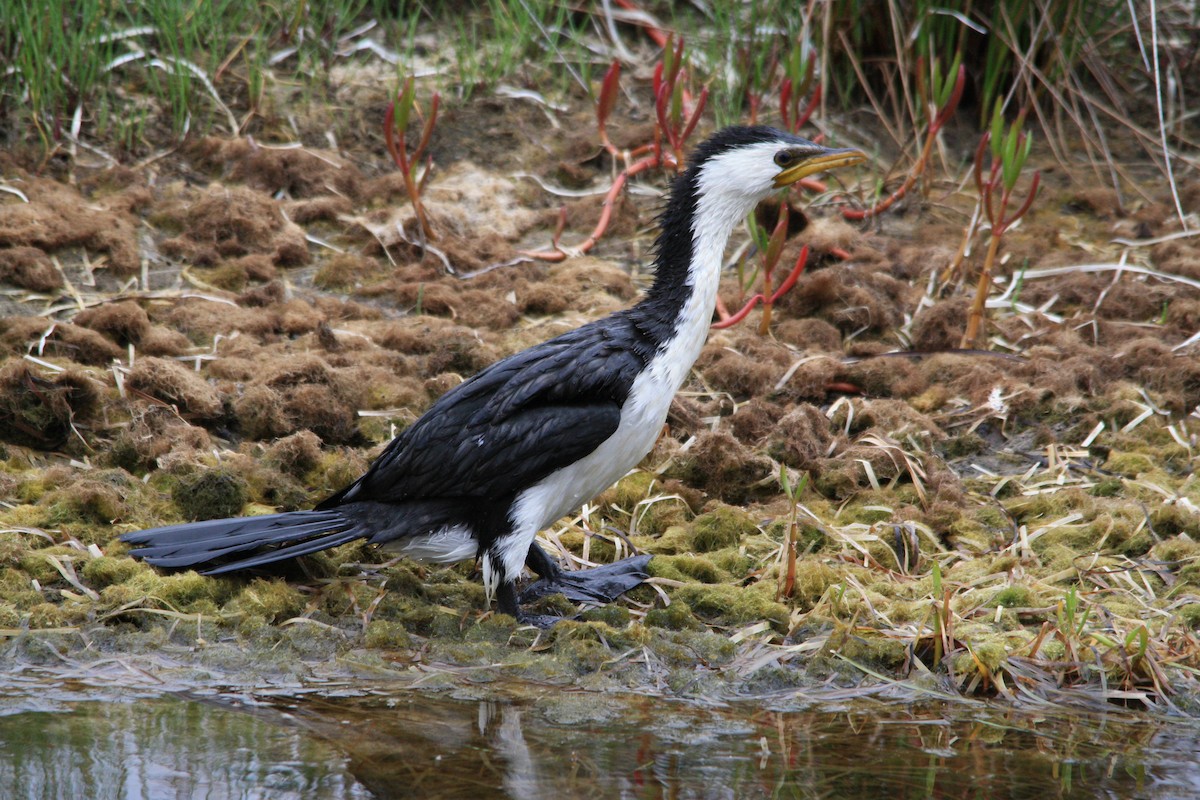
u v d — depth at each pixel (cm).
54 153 1360
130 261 1228
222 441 1020
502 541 806
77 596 800
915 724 703
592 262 1315
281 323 1175
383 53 1571
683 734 683
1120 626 793
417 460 806
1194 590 849
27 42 1357
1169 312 1239
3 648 745
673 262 853
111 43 1445
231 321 1166
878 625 800
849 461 1006
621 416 811
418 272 1282
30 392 971
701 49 1614
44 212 1248
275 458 969
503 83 1547
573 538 936
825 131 1512
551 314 1238
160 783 614
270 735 668
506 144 1480
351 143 1459
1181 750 678
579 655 764
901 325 1235
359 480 835
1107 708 727
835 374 1129
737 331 1202
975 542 921
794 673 754
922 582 862
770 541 910
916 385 1131
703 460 996
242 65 1515
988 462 1045
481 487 796
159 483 939
